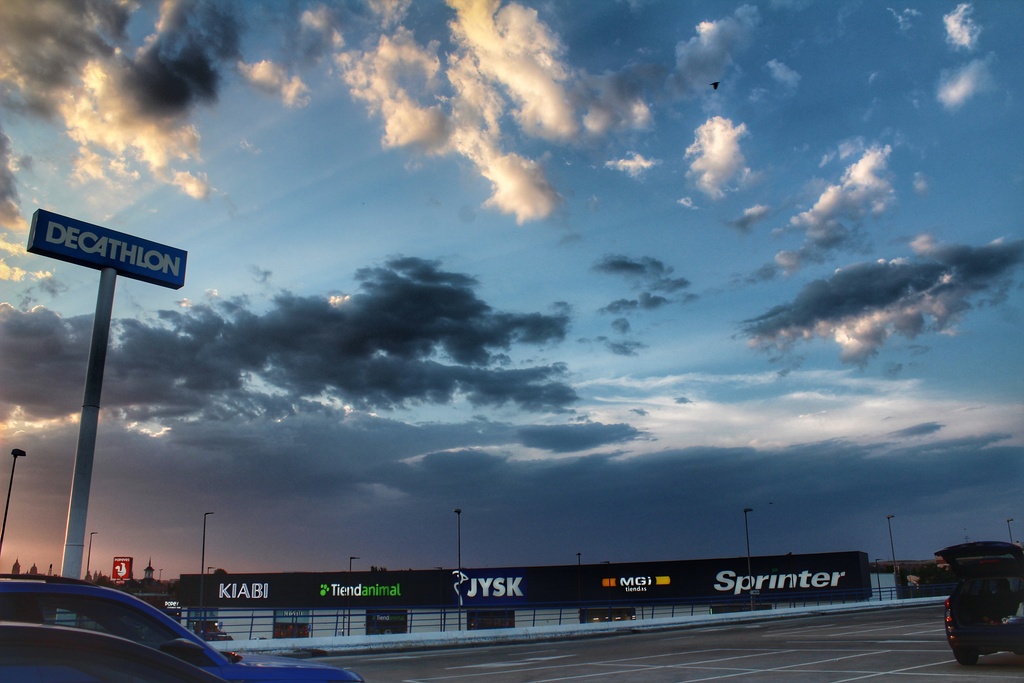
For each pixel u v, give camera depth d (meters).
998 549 15.20
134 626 5.63
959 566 15.91
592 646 26.89
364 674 17.80
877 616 39.88
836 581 66.69
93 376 22.12
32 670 2.59
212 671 5.70
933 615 37.56
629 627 37.19
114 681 2.75
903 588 68.69
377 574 76.62
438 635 28.94
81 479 21.23
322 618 77.06
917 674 14.36
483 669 18.78
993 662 15.98
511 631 31.59
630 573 71.94
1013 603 15.75
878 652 19.19
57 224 22.42
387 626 74.69
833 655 18.97
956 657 15.62
